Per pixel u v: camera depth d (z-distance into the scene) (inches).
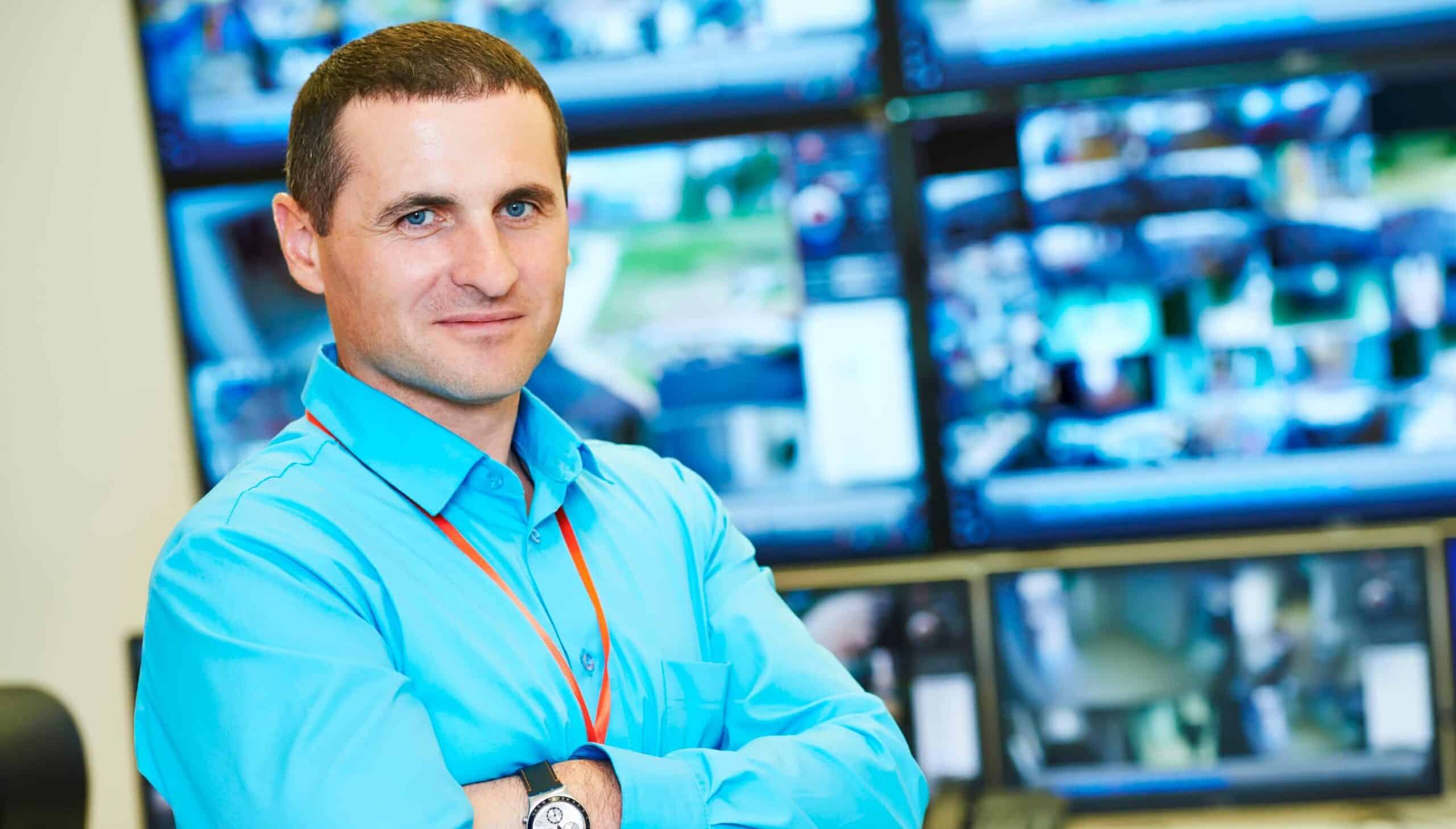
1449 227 109.3
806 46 112.4
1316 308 110.9
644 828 39.6
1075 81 111.1
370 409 42.9
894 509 115.5
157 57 115.2
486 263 40.2
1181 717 112.8
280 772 37.1
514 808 39.0
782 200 114.0
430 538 42.3
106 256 117.9
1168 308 112.2
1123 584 112.9
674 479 51.1
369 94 40.6
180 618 39.3
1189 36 109.9
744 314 115.0
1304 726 111.8
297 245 44.8
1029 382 113.7
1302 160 110.3
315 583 39.8
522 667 41.4
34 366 118.4
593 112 114.0
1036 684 114.1
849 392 114.9
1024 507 114.6
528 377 42.2
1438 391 110.0
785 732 47.0
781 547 116.7
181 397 118.8
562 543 44.7
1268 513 112.4
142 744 41.1
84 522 119.3
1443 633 110.0
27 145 117.2
